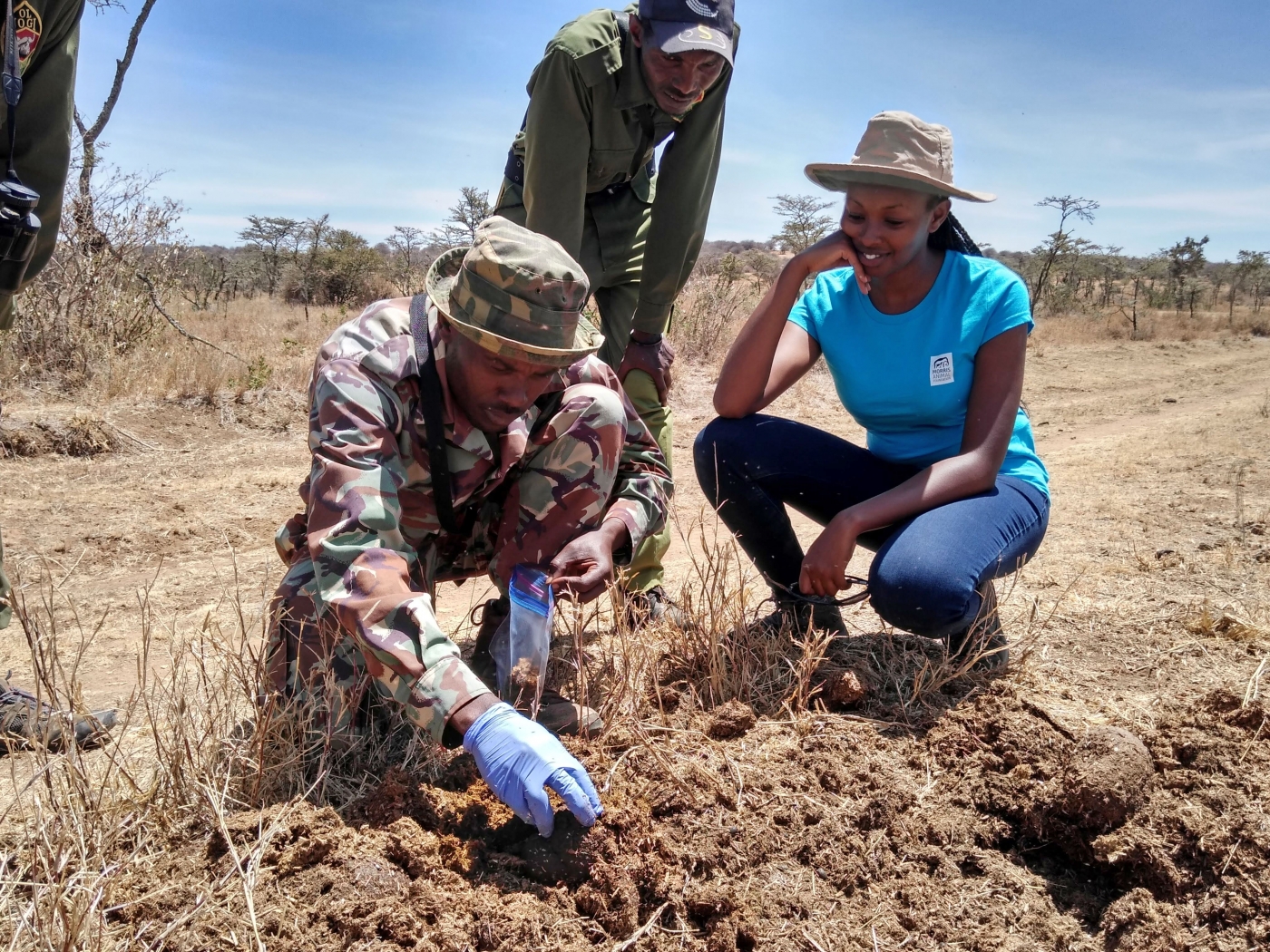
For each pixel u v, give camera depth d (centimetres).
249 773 220
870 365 290
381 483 213
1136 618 325
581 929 191
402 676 202
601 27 306
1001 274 276
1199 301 4828
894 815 225
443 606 383
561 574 249
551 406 253
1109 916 203
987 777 236
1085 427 986
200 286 2378
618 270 355
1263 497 504
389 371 222
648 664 274
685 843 210
